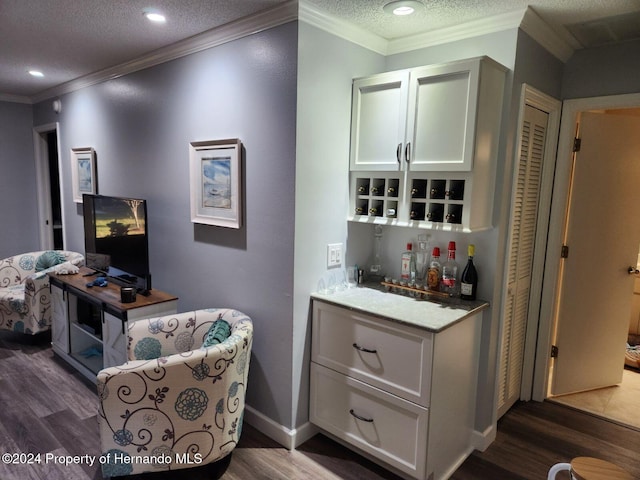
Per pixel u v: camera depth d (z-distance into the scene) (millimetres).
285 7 1999
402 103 2117
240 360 2016
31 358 3320
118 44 2650
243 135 2330
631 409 2801
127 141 3248
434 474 1998
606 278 2928
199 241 2713
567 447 2377
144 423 1834
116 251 3053
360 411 2121
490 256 2197
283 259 2205
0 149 4500
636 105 2396
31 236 4828
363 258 2615
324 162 2242
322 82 2166
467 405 2223
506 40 2072
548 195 2688
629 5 1937
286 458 2209
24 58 2990
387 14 2078
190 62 2611
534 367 2871
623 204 2887
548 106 2484
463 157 1936
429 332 1815
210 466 2039
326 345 2236
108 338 2680
